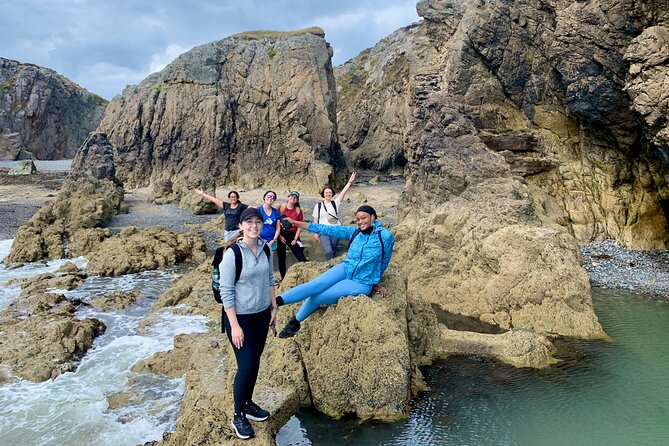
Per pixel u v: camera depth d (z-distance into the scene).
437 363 8.06
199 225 22.23
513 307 10.26
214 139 35.59
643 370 7.75
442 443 5.87
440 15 25.09
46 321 9.84
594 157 16.38
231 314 4.79
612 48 14.01
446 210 13.27
